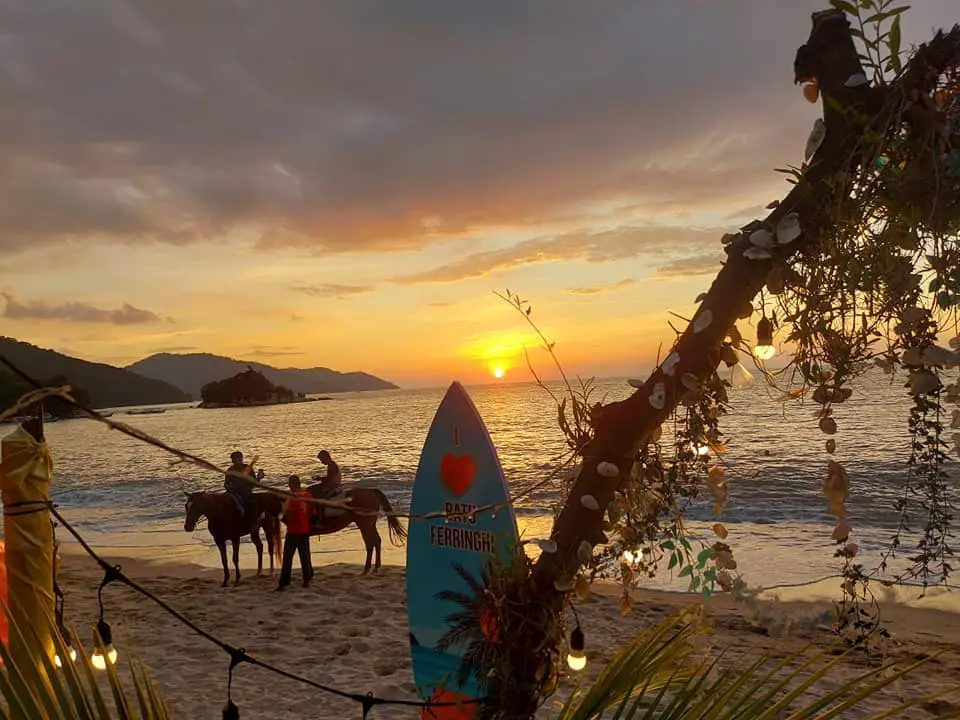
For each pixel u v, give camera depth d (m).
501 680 1.86
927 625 7.96
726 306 1.64
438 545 3.35
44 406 1.41
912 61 1.45
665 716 1.67
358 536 16.28
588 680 5.11
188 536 17.05
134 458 44.41
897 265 1.47
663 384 1.69
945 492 1.79
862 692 1.54
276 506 11.43
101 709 1.61
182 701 6.15
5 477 2.56
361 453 40.44
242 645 7.90
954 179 1.41
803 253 1.58
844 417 34.47
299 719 5.79
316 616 9.14
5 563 2.56
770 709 1.56
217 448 48.88
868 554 11.49
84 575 12.75
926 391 1.56
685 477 1.87
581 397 1.84
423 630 3.32
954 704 5.46
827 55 1.53
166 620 9.03
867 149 1.49
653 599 9.54
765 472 20.52
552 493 16.27
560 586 1.81
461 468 3.31
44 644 1.84
